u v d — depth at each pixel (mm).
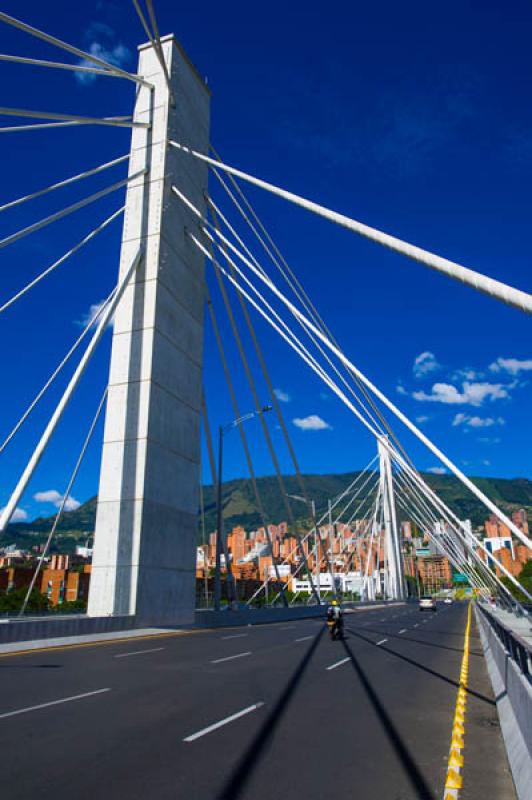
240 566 128750
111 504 26266
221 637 23688
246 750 6742
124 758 6312
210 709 8953
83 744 6844
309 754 6676
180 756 6438
